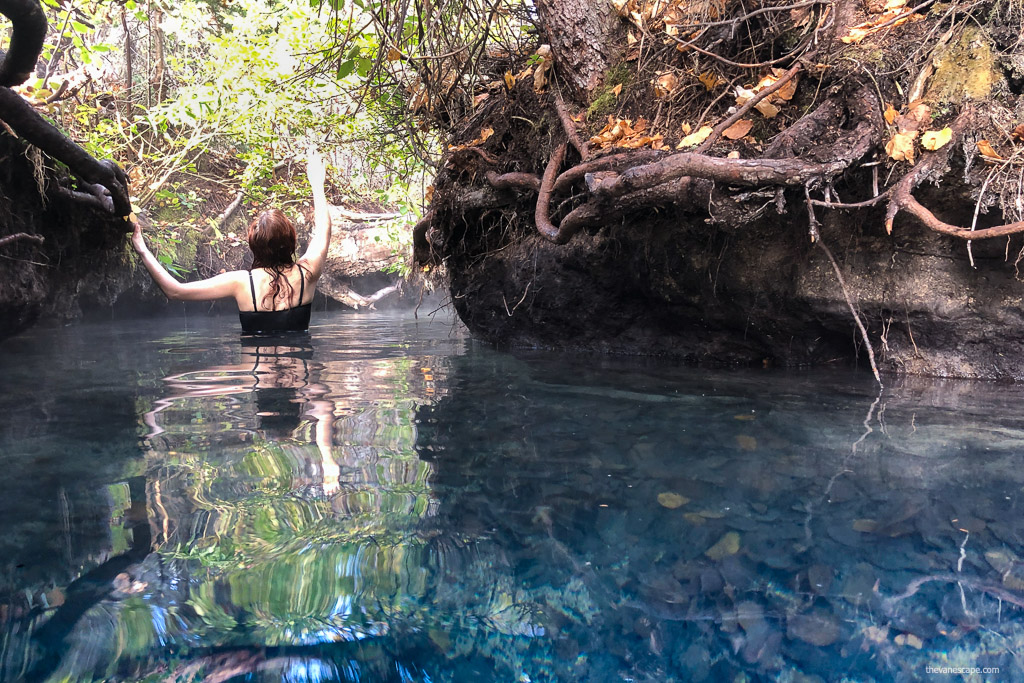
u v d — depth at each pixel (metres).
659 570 1.08
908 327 2.79
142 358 3.45
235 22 7.09
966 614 0.95
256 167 7.89
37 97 4.48
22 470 1.55
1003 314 2.57
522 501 1.37
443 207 4.27
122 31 8.42
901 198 2.17
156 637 0.91
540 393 2.48
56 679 0.81
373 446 1.76
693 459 1.63
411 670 0.84
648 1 3.21
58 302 5.02
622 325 3.69
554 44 3.40
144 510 1.32
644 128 3.05
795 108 2.66
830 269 2.84
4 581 1.04
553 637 0.91
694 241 3.08
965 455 1.64
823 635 0.91
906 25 2.55
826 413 2.11
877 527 1.23
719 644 0.89
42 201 4.39
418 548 1.16
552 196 3.43
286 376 2.90
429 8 3.58
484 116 4.05
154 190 7.07
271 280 4.66
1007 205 2.24
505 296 4.16
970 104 2.25
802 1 2.65
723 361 3.34
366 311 7.76
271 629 0.93
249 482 1.48
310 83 6.02
